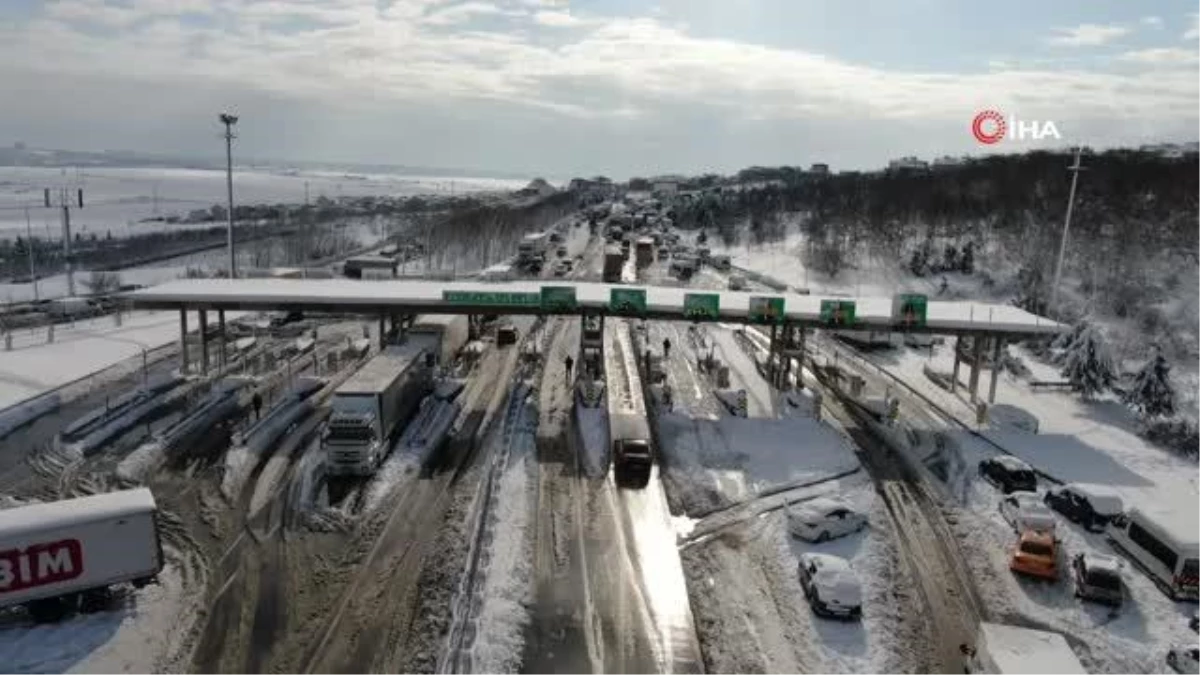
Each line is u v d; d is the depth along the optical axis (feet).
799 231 479.00
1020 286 316.60
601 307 181.88
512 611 100.68
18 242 460.14
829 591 101.86
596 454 153.07
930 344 249.55
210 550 113.80
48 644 91.97
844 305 182.09
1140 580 115.34
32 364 204.23
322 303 183.93
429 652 92.07
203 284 200.75
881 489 143.43
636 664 91.71
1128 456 164.35
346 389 144.56
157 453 147.23
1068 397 204.13
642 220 582.76
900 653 96.53
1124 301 285.23
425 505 129.29
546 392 191.42
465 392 189.98
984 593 110.93
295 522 122.42
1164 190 366.02
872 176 593.42
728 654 94.48
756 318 180.96
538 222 572.92
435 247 446.60
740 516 130.11
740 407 181.78
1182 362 238.48
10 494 130.82
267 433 156.87
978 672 89.20
